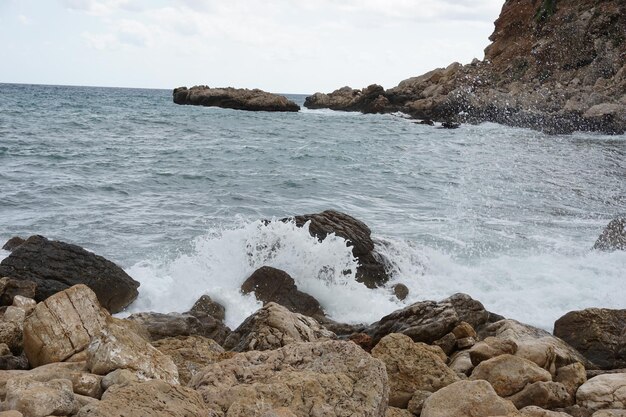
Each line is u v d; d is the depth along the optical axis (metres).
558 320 9.46
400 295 12.16
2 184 21.39
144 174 24.59
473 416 5.67
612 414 5.88
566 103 52.00
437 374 6.79
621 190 23.11
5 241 14.50
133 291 11.31
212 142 38.41
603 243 14.72
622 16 59.31
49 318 6.62
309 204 20.09
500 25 72.00
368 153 34.28
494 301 11.77
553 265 13.45
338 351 5.77
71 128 44.09
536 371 6.70
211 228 16.28
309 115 70.06
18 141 34.38
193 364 7.06
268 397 5.09
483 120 58.06
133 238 15.17
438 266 13.20
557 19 64.62
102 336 5.98
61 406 4.79
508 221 17.84
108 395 4.68
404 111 69.19
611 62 57.03
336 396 5.16
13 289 10.20
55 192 20.39
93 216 17.31
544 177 25.80
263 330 8.02
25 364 6.70
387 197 21.58
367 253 12.80
